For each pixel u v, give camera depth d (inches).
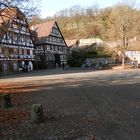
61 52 3575.3
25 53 2743.6
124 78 1325.0
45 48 3238.2
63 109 573.0
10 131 413.7
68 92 863.7
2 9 790.5
